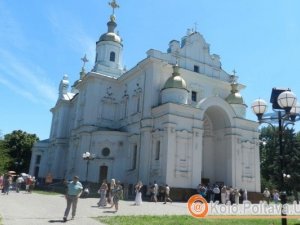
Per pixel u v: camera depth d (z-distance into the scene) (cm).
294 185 4916
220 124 3769
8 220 1279
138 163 3397
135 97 3825
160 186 2964
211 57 4156
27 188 3394
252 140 3756
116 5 4991
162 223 1360
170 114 3153
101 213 1705
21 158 7094
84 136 3947
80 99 4509
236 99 3897
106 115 4147
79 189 1395
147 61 3562
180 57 3856
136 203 2350
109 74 4453
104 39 4691
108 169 3650
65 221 1330
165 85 3412
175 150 3105
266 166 5809
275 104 1234
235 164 3534
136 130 3612
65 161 5275
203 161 3806
